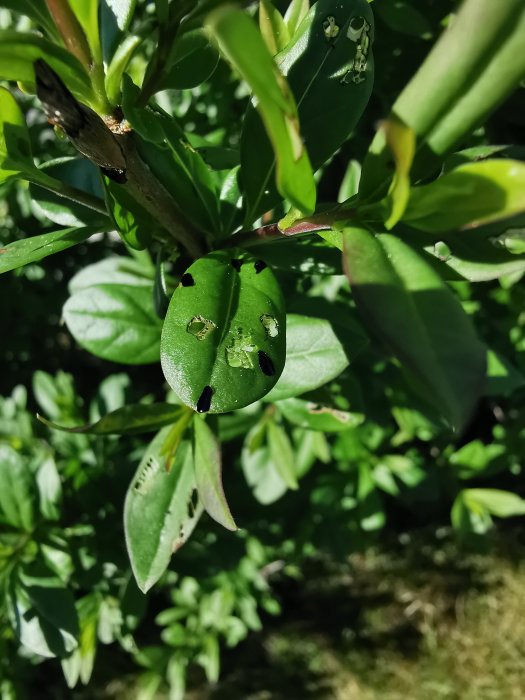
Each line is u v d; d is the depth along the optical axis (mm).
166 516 165
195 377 120
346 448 345
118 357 199
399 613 557
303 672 550
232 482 365
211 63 126
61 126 105
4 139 121
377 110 274
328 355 172
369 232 100
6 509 234
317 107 135
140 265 250
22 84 111
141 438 355
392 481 343
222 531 323
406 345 87
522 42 87
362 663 542
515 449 363
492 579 541
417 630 549
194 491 166
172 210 140
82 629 274
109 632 283
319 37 134
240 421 288
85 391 503
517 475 491
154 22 106
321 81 135
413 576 560
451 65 90
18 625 215
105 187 130
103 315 200
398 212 90
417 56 244
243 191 152
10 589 218
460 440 453
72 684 272
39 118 308
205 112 294
